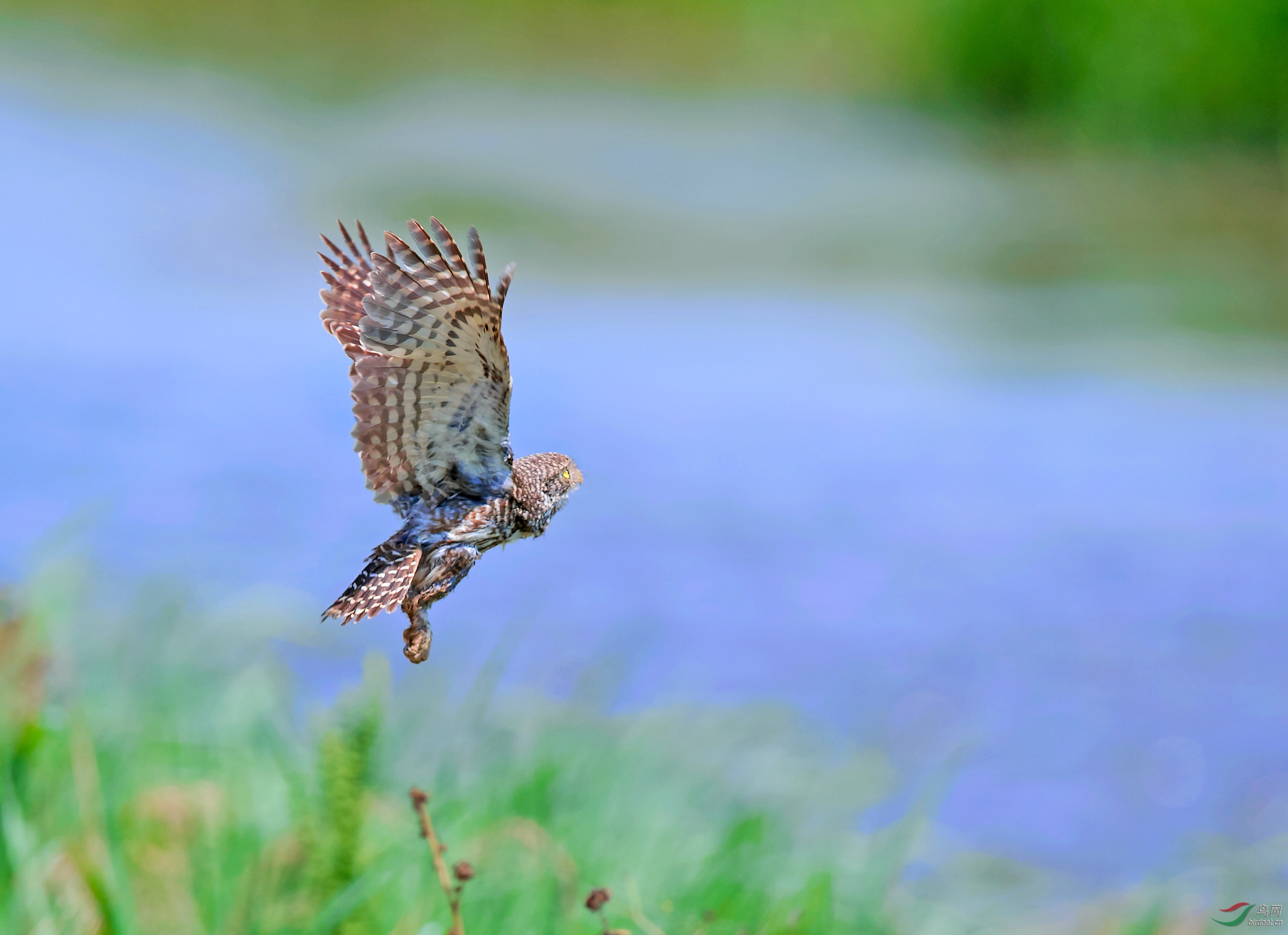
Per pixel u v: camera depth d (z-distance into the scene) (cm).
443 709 987
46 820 702
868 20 3856
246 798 800
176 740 855
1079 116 3359
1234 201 3083
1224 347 2341
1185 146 3241
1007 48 3453
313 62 4259
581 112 3753
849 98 3844
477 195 3031
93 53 4216
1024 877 998
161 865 730
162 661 1019
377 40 4516
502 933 703
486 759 918
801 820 991
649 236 2817
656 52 4378
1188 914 947
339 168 3206
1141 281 2675
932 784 891
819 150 3406
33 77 3922
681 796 948
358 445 498
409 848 730
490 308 469
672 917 743
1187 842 1048
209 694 976
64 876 662
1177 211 3038
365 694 689
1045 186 3203
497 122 3631
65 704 798
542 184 3109
